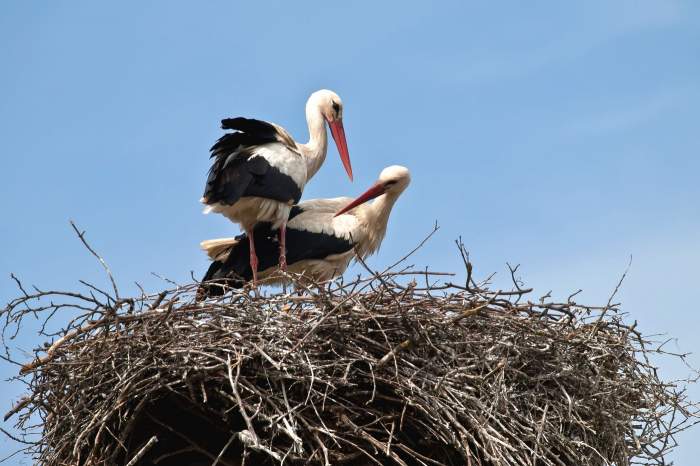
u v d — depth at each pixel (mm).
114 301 11367
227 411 11344
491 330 11992
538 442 11125
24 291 11281
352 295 11617
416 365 11586
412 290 11844
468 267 11648
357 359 11320
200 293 12289
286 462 11516
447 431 11188
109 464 11281
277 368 10859
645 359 12625
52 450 11648
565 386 12023
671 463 12117
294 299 12008
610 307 12594
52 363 11367
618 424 12102
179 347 11266
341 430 11406
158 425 11906
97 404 11406
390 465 11633
